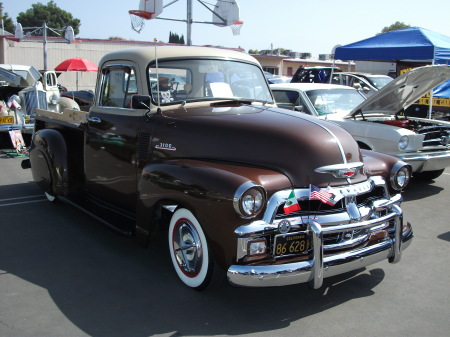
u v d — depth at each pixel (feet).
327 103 25.43
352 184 11.19
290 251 10.36
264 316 10.68
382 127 21.30
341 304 11.29
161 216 12.64
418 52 30.94
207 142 12.05
